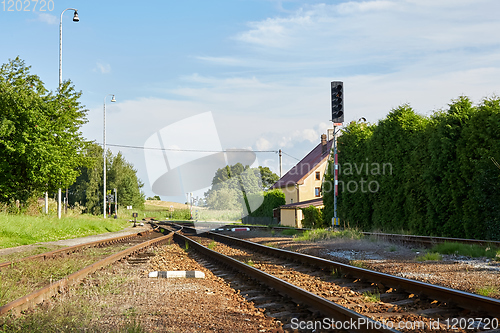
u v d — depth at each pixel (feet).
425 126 67.31
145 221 179.63
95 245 59.21
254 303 22.29
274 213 144.46
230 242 63.05
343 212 88.48
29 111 87.30
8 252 48.08
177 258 44.75
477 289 24.06
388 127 75.46
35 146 87.45
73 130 101.19
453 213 57.57
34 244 58.23
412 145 69.56
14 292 23.41
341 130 92.84
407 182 67.26
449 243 44.50
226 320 18.78
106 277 29.32
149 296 23.88
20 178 92.48
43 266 33.47
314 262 35.42
